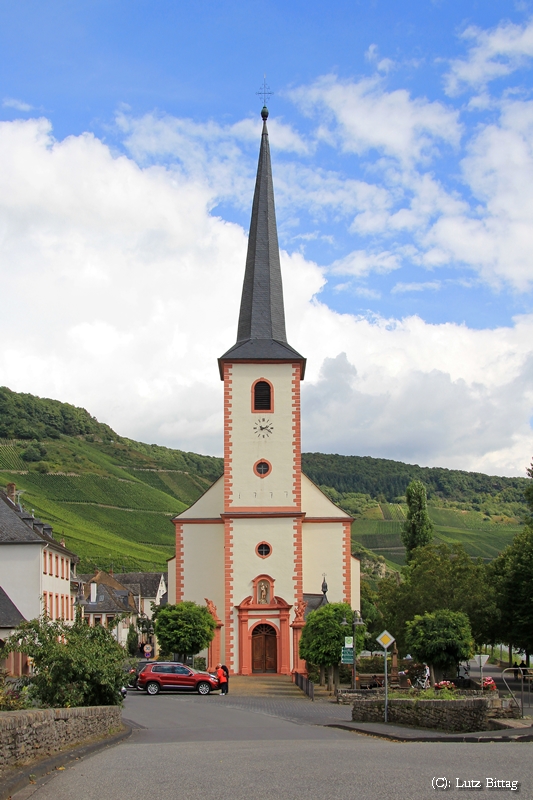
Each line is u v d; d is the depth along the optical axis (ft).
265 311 172.96
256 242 177.88
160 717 95.61
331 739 69.00
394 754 49.37
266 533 162.40
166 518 537.65
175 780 40.04
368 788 36.17
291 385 167.22
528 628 147.02
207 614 157.58
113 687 77.51
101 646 78.89
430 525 254.68
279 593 160.66
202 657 163.84
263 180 181.98
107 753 54.85
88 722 62.39
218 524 169.27
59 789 38.47
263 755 50.06
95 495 548.31
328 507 170.81
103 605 293.64
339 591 167.84
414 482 257.34
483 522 533.14
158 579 394.11
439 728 76.38
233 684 146.61
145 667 135.95
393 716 84.84
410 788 35.99
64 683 75.05
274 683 148.05
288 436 165.68
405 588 155.33
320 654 132.87
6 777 39.45
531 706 84.99
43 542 169.27
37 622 77.92
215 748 56.80
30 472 558.15
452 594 147.23
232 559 161.58
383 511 574.15
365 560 448.65
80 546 418.10
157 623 156.76
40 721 48.08
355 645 125.70
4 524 171.63
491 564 176.86
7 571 168.66
